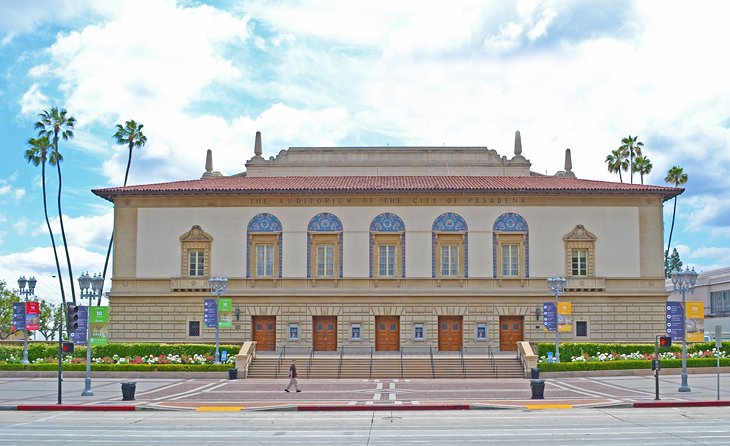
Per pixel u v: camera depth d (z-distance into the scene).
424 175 76.56
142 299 68.19
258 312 67.56
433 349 66.88
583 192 68.00
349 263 68.00
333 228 68.38
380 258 68.38
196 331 67.75
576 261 68.25
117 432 29.80
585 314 67.31
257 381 54.66
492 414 35.97
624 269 67.94
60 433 29.53
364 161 77.12
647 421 32.56
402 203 68.50
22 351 62.56
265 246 68.69
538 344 61.19
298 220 68.50
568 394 44.19
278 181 72.94
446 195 68.25
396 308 67.38
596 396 42.94
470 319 67.25
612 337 67.19
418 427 30.95
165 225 68.94
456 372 57.47
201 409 38.41
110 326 68.12
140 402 40.84
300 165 77.25
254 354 61.19
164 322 68.00
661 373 57.41
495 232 68.00
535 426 30.95
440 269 68.00
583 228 68.12
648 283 67.94
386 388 48.84
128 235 68.94
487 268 67.81
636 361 57.47
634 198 68.62
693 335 45.69
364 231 68.31
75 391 46.94
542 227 68.25
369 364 58.75
